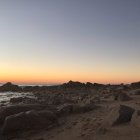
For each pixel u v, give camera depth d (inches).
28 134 505.4
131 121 469.7
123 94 1071.6
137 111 479.8
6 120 520.4
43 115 569.9
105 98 1156.5
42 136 490.0
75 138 440.5
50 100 1077.8
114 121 483.5
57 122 584.7
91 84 3090.6
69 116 681.0
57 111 697.6
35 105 676.7
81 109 722.8
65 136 466.3
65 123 587.5
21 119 527.2
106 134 427.5
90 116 644.7
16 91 2755.9
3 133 508.7
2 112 586.9
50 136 482.0
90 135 441.4
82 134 457.7
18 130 518.6
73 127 533.0
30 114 543.2
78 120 607.8
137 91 1339.8
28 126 528.4
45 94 1825.8
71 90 2427.4
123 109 501.7
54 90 2544.3
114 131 435.8
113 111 518.9
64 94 1712.6
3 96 1733.5
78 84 3043.8
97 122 540.1
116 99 1073.5
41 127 538.6
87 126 518.3
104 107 770.8
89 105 763.4
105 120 519.8
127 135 402.6
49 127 544.7
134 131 416.5
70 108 722.8
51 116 580.1
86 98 1202.6
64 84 3038.9
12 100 1105.4
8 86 2925.7
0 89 2842.0
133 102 919.0
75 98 1259.8
